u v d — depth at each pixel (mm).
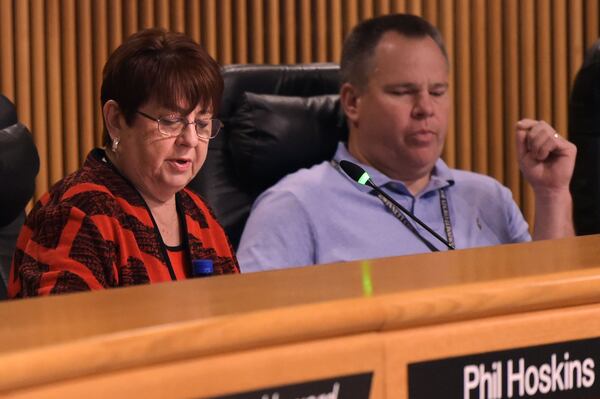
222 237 5219
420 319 2711
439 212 7152
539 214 7316
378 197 6941
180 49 4820
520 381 2846
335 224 6824
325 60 9906
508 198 7527
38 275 4434
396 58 6980
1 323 2500
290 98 7477
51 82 9094
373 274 3127
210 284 3043
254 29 9727
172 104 4762
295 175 7016
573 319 2926
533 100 10555
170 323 2398
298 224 6781
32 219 4727
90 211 4570
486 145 10484
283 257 6715
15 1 8953
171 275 4762
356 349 2629
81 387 2266
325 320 2561
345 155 7148
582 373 2939
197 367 2412
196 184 7199
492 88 10469
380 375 2670
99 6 9195
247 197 7355
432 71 7004
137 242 4676
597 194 7602
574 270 3008
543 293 2859
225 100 7352
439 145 7070
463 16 10359
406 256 3600
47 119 9141
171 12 9516
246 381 2477
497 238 7371
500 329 2822
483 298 2781
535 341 2871
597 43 7668
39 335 2336
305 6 9836
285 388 2537
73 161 9203
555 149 7250
